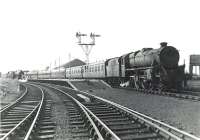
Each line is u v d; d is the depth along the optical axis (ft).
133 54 82.79
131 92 72.28
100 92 78.74
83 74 136.36
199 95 58.23
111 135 23.27
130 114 34.01
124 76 86.63
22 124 29.86
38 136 25.36
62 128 29.12
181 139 20.75
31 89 100.42
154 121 28.99
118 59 90.63
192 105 43.68
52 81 167.32
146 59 72.84
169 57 67.41
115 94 69.26
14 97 70.95
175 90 67.72
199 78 110.52
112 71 97.45
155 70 67.87
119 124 29.50
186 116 34.09
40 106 43.60
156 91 65.36
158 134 24.22
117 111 39.86
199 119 31.89
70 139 24.22
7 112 42.22
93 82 110.01
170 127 25.12
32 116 36.24
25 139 21.81
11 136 25.20
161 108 41.52
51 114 39.06
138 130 26.58
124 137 23.52
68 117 36.24
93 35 152.66
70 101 56.13
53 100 58.65
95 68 117.91
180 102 47.75
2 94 77.46
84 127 29.55
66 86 121.60
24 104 53.47
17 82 143.33
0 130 28.55
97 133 23.11
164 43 68.69
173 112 37.40
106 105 47.47
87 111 37.86
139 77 76.69
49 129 28.91
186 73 68.33
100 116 35.86
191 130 26.30
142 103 48.34
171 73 65.87
